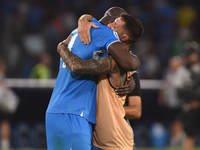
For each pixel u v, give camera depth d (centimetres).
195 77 2250
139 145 2836
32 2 4719
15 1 4625
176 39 4831
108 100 923
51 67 4169
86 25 909
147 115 2861
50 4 4784
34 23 4503
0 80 2544
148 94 2869
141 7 5103
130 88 949
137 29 933
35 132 2692
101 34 887
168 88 2800
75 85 902
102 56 903
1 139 2633
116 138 925
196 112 2245
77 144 869
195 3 5281
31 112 2700
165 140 2873
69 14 4788
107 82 929
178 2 5266
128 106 1041
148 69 4272
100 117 923
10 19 4353
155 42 4772
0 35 4184
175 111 2753
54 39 4444
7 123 2545
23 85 2694
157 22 5016
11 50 4041
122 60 855
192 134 2277
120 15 987
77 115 882
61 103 895
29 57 4169
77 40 918
